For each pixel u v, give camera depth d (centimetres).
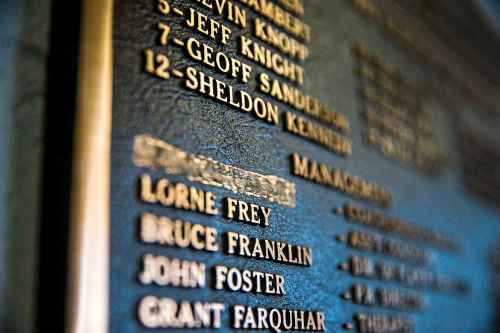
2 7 87
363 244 144
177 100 100
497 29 301
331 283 126
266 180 115
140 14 99
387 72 189
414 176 186
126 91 92
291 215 119
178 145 97
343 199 141
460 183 221
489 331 203
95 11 91
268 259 108
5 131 81
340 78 159
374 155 165
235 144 110
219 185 102
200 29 110
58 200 81
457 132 230
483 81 267
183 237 92
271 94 124
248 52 121
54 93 88
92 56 88
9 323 74
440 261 185
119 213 85
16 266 76
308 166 129
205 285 93
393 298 150
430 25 235
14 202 79
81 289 76
